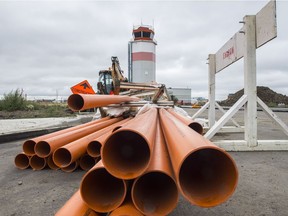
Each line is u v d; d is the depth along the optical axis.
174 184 1.55
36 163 3.68
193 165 1.67
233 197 2.46
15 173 3.45
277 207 2.23
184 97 58.06
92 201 1.60
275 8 4.02
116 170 1.55
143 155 1.79
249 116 4.71
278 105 33.19
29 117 12.79
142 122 2.26
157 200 1.58
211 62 7.46
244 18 4.71
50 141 3.37
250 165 3.63
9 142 6.25
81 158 3.56
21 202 2.45
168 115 4.03
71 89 11.52
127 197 1.64
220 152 1.41
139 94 7.91
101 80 14.64
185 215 2.10
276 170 3.36
